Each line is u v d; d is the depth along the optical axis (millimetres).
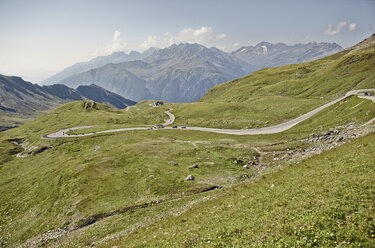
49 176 78250
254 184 30406
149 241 22172
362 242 11445
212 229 19625
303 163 30953
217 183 53031
